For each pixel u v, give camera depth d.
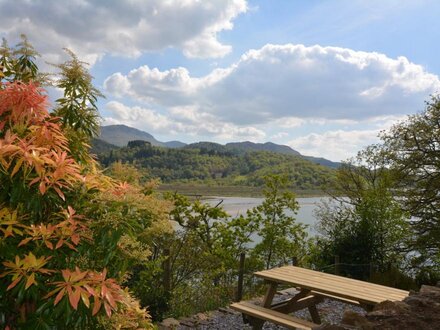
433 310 2.91
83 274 2.21
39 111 2.66
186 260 8.85
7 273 2.13
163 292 6.79
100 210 2.49
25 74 3.08
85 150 3.11
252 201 49.38
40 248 2.28
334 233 10.78
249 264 11.75
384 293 4.51
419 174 17.98
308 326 4.61
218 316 6.60
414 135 17.81
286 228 12.69
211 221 11.83
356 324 2.77
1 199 2.29
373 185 15.89
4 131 2.56
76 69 3.11
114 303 2.20
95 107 3.21
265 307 5.37
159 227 2.76
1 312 2.26
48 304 2.21
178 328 6.04
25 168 2.23
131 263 2.70
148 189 3.77
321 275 5.42
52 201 2.46
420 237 16.72
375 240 10.29
